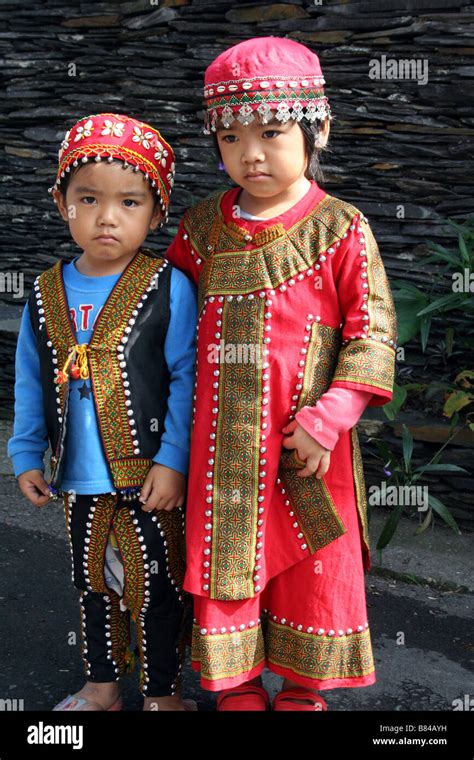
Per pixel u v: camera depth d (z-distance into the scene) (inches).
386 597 110.7
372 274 75.5
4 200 171.9
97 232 76.3
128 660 86.0
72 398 78.0
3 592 109.9
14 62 162.6
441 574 113.9
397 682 93.4
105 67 155.6
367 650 80.2
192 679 93.5
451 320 135.3
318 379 76.1
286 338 75.0
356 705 89.0
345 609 79.1
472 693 91.7
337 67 134.9
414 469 127.6
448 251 130.8
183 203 154.3
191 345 80.4
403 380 137.3
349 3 131.9
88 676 85.2
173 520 81.1
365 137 135.7
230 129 73.4
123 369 77.3
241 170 73.7
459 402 125.4
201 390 76.7
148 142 77.6
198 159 151.6
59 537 124.7
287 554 78.5
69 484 78.8
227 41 143.5
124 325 77.8
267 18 138.7
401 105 132.3
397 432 128.3
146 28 149.6
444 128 130.6
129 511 79.0
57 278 80.9
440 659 98.0
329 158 138.3
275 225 75.2
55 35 158.1
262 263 75.0
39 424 84.1
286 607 79.8
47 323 79.9
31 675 93.4
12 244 174.1
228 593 75.5
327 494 77.4
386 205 136.9
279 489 78.1
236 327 74.9
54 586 111.8
